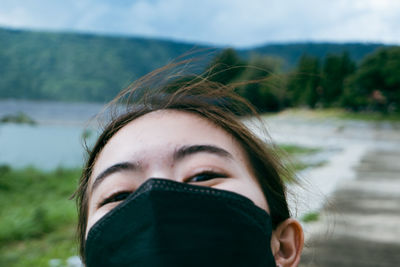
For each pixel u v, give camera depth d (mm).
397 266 4676
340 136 30828
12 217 7926
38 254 6023
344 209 7297
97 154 1354
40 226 7422
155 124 1205
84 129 1562
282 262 1259
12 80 194125
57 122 63062
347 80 64500
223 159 1127
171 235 929
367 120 51438
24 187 12586
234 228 980
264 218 1062
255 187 1174
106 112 1415
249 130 1346
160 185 972
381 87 62781
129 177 1117
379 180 10891
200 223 958
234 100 1513
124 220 964
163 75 1546
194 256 928
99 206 1160
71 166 17422
